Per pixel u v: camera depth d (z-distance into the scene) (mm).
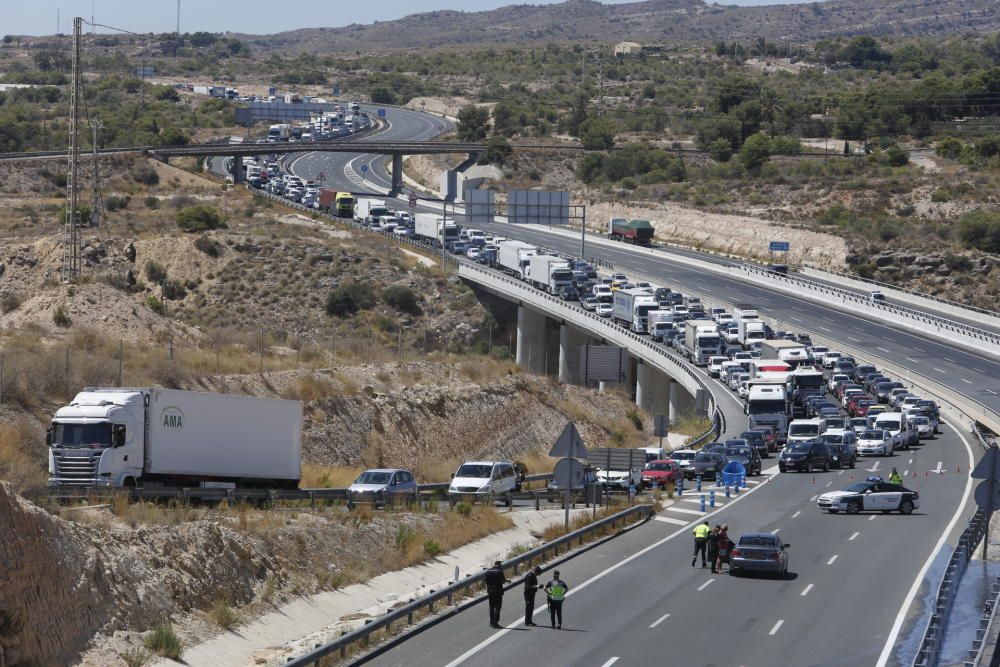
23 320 155750
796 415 178250
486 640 61750
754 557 77625
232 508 78125
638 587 75312
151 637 56562
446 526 88625
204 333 170875
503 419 164750
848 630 64188
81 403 79188
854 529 96312
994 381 193000
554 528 93062
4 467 90375
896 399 176875
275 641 62750
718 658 58344
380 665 56750
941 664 57938
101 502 69938
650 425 194875
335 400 143250
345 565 74875
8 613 50469
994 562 82750
